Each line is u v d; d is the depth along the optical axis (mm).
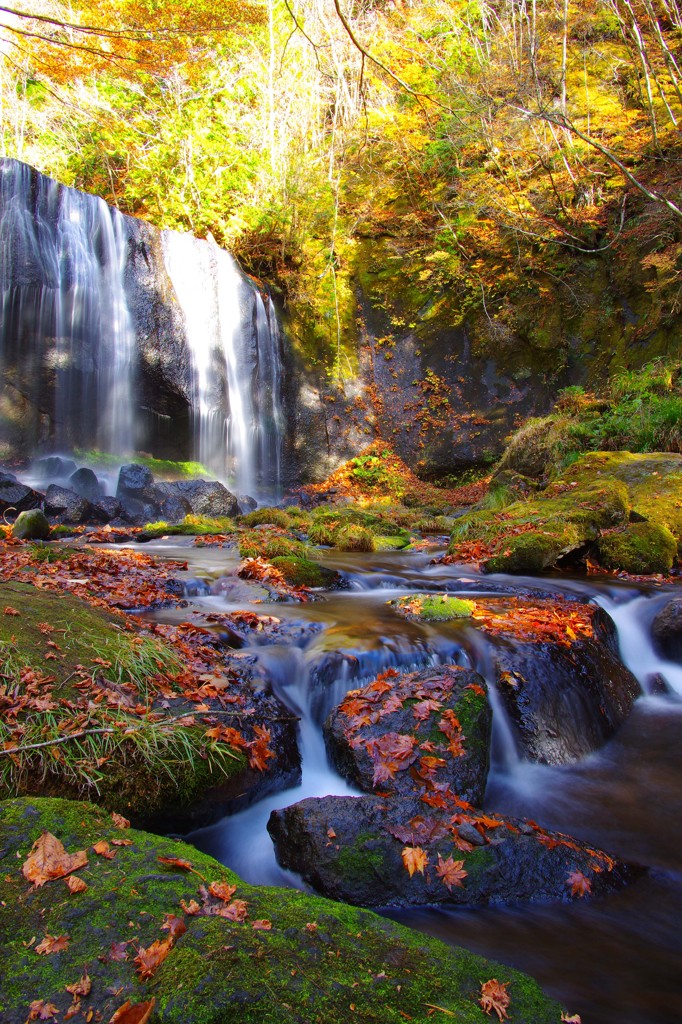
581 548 7805
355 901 2783
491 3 17609
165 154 16609
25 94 15297
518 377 16391
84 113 16125
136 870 2264
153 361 14242
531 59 14375
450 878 2859
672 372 12297
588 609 5723
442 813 3150
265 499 16188
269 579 6598
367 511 13852
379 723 3672
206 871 2344
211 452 15570
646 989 2508
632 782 4148
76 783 2809
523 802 3863
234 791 3324
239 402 16078
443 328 17281
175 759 3141
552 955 2652
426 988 1947
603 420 11758
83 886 2143
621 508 8352
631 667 5617
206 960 1858
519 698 4441
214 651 4363
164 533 9695
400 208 18578
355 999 1845
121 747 3043
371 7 18156
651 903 3020
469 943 2682
